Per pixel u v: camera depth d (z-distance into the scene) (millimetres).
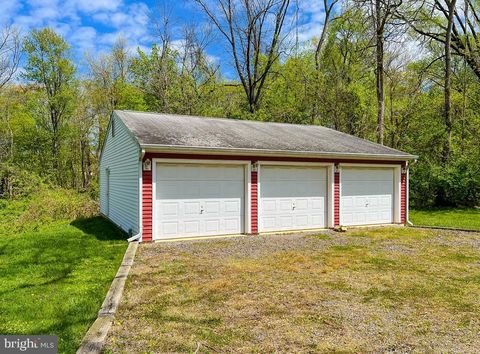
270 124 13891
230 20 23828
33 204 13719
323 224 11031
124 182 10297
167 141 8617
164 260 6836
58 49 24219
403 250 7840
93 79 26609
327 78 21812
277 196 10312
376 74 20344
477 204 16719
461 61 20750
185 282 5410
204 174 9359
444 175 16359
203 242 8695
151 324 3883
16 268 6215
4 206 14406
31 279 5559
